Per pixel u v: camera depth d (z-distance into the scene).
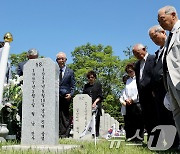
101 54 37.38
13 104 7.65
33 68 5.63
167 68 4.39
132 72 8.76
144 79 6.74
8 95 7.77
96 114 10.52
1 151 4.77
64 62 9.66
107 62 36.56
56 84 5.57
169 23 4.48
